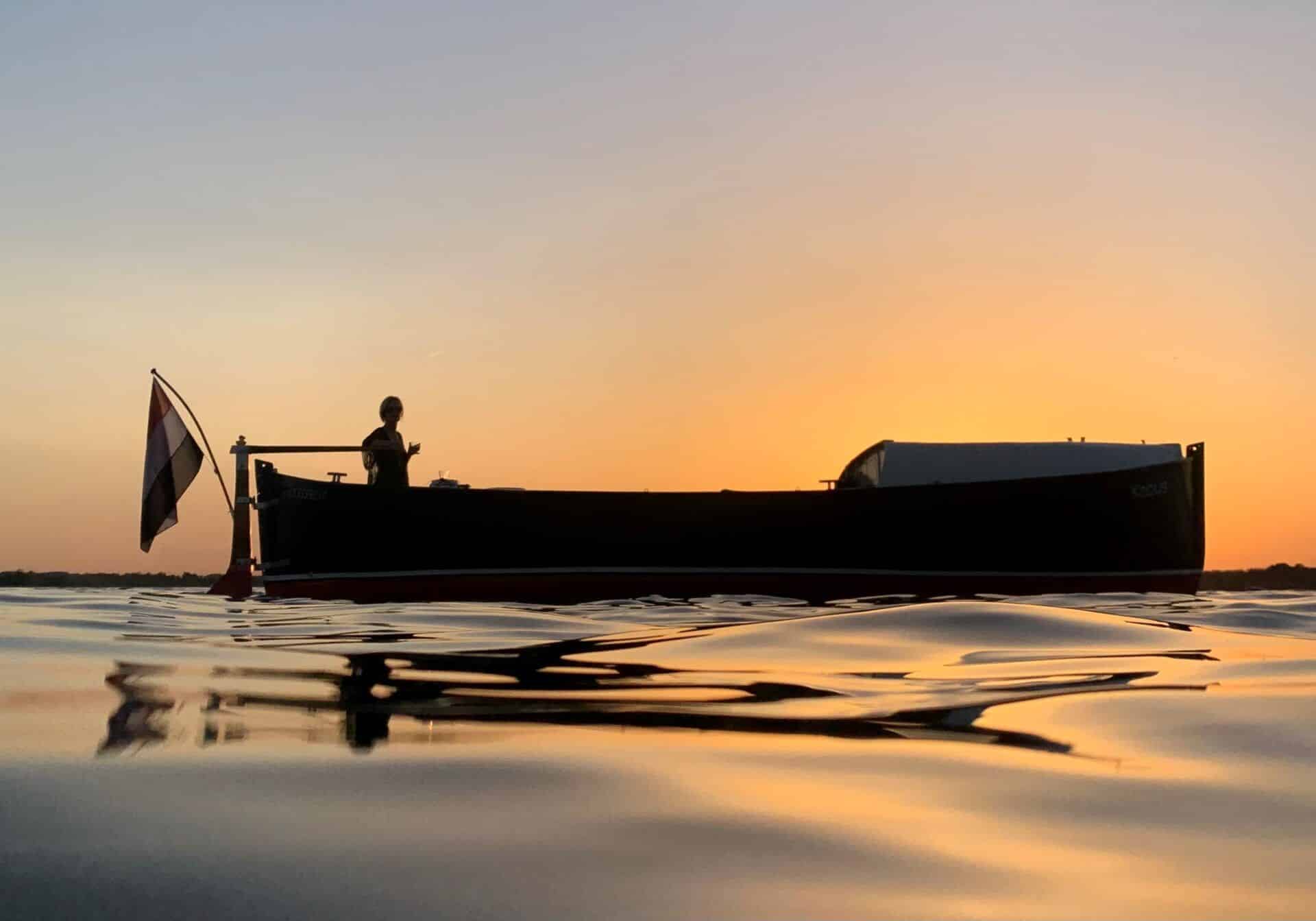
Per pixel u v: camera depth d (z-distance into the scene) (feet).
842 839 5.28
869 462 52.44
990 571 46.96
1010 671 11.59
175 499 42.27
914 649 13.62
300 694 10.44
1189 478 48.57
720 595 46.62
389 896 4.42
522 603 43.62
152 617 24.02
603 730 8.27
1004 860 4.98
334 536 45.50
